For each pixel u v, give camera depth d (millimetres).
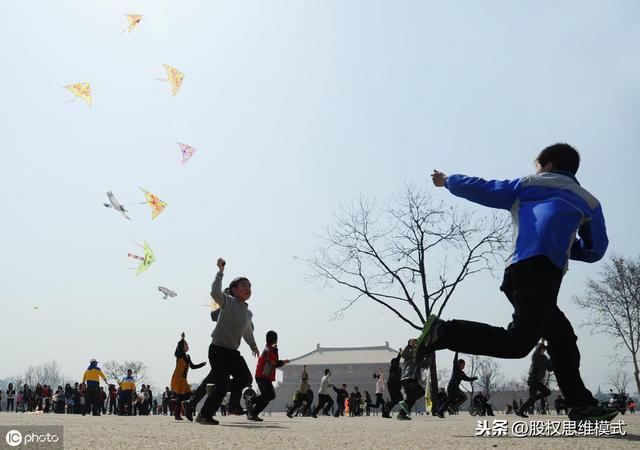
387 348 104500
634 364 42344
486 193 4391
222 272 7355
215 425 7391
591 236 4387
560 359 4594
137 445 3787
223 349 7480
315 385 96562
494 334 3975
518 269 4086
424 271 28156
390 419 12953
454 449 3373
